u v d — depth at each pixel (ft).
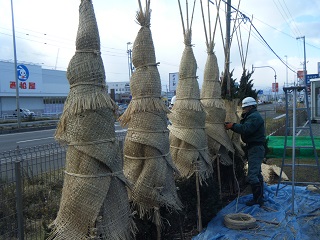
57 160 20.04
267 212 18.93
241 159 23.03
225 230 16.44
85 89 10.11
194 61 17.25
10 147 49.16
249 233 16.05
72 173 10.21
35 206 16.60
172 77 78.43
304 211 19.08
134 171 13.14
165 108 13.47
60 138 10.65
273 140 38.47
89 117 10.05
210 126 19.66
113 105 10.41
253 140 19.92
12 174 16.31
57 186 19.01
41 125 89.04
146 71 13.35
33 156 20.94
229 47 23.31
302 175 28.63
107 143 10.25
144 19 13.47
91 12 10.44
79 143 10.06
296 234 15.93
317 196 21.53
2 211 14.87
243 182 24.34
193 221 17.30
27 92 146.92
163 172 13.08
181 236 15.06
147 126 13.07
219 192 19.51
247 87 26.45
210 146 19.63
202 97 20.15
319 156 30.14
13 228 14.80
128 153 13.39
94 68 10.19
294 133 19.76
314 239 15.53
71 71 10.19
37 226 15.90
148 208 13.14
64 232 9.94
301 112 66.90
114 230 10.14
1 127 81.51
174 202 13.39
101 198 9.91
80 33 10.26
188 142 16.65
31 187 17.44
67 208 10.08
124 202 10.70
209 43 19.99
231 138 21.93
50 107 166.20
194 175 17.04
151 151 13.03
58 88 168.35
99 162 10.10
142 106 13.14
